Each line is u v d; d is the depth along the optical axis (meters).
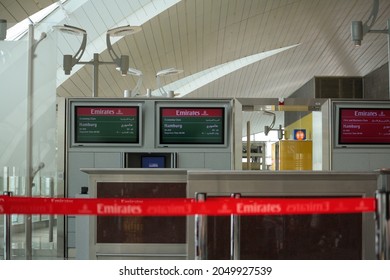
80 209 4.62
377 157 10.43
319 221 4.46
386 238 4.27
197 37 20.75
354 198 4.37
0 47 6.75
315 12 20.39
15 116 6.73
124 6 16.41
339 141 10.39
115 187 5.49
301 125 20.69
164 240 5.41
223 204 4.27
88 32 16.66
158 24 17.70
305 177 4.55
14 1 12.24
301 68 30.72
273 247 4.44
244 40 23.34
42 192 6.71
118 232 5.41
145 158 10.18
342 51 26.12
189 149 10.20
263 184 4.54
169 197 5.48
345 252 4.48
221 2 17.62
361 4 19.33
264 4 18.91
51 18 15.70
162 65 22.72
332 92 23.69
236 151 10.20
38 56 6.73
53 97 6.76
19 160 6.73
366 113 10.41
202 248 4.34
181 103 10.20
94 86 12.53
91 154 10.12
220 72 31.36
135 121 10.14
